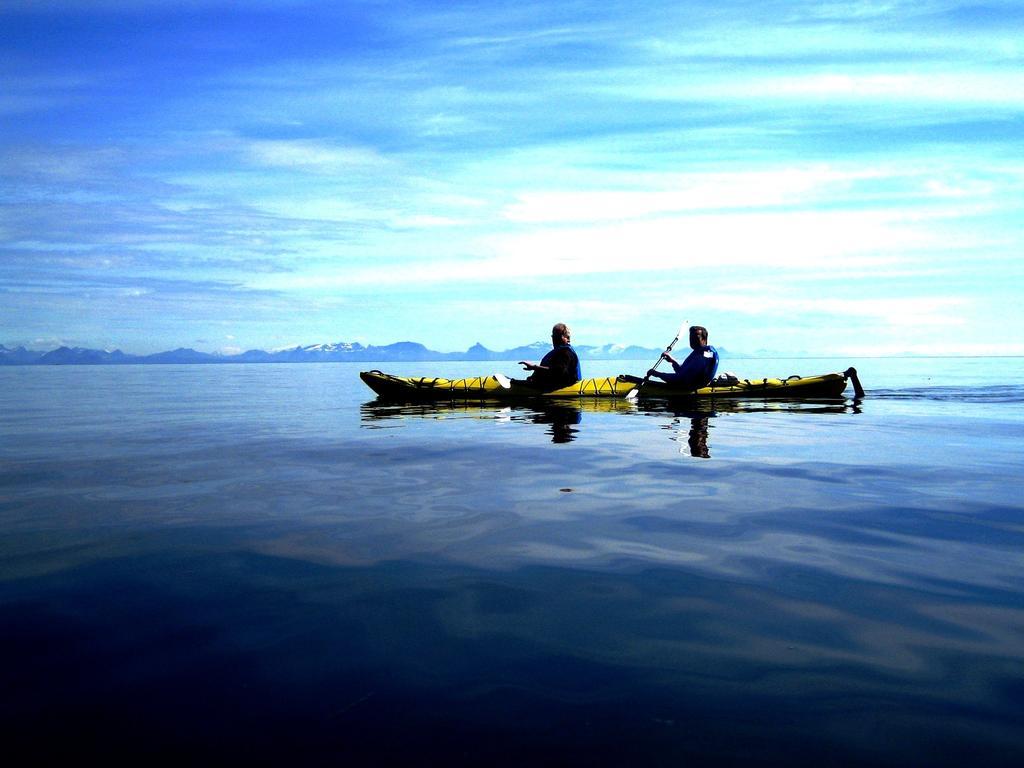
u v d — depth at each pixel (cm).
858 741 167
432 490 470
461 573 295
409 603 260
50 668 206
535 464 573
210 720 177
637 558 315
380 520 388
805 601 260
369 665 208
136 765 158
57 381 3147
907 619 241
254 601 262
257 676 201
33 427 912
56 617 246
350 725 175
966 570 294
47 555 322
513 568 302
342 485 489
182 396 1723
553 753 162
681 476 516
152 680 199
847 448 655
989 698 187
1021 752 162
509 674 202
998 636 227
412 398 1328
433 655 215
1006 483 484
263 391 1995
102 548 334
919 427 834
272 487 484
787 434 765
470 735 170
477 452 641
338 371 5984
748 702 186
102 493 466
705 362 1258
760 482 491
